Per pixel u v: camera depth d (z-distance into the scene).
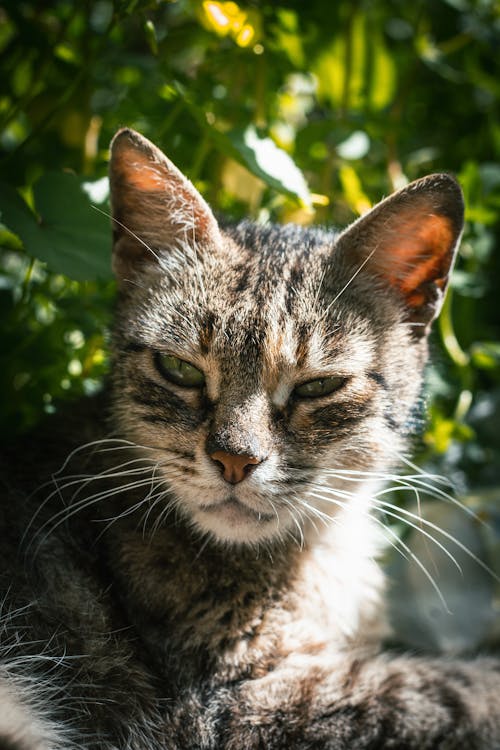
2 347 0.64
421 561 0.63
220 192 0.67
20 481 0.58
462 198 0.56
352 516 0.58
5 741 0.51
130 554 0.56
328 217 0.69
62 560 0.56
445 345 0.67
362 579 0.60
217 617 0.55
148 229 0.57
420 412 0.59
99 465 0.58
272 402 0.55
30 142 0.65
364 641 0.59
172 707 0.54
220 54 0.67
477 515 0.63
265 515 0.55
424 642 0.61
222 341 0.55
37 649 0.55
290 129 0.73
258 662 0.55
